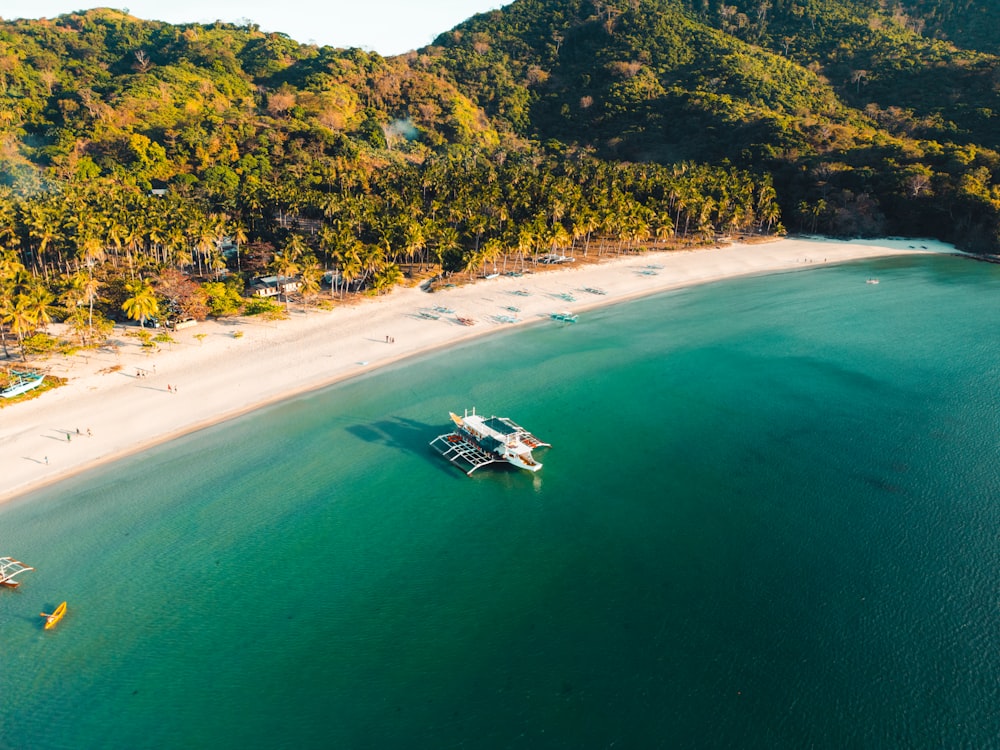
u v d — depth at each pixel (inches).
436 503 2965.1
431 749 1819.6
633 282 6441.9
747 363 4456.2
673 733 1843.0
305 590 2434.8
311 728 1893.5
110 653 2164.1
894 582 2397.9
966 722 1846.7
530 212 7381.9
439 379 4215.1
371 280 5826.8
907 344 4763.8
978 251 7603.4
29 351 4192.9
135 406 3727.9
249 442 3452.3
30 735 1889.8
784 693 1955.0
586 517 2844.5
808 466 3179.1
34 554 2608.3
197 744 1857.8
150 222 5644.7
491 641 2185.0
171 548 2652.6
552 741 1827.0
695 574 2471.7
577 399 3946.9
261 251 6382.9
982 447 3302.2
